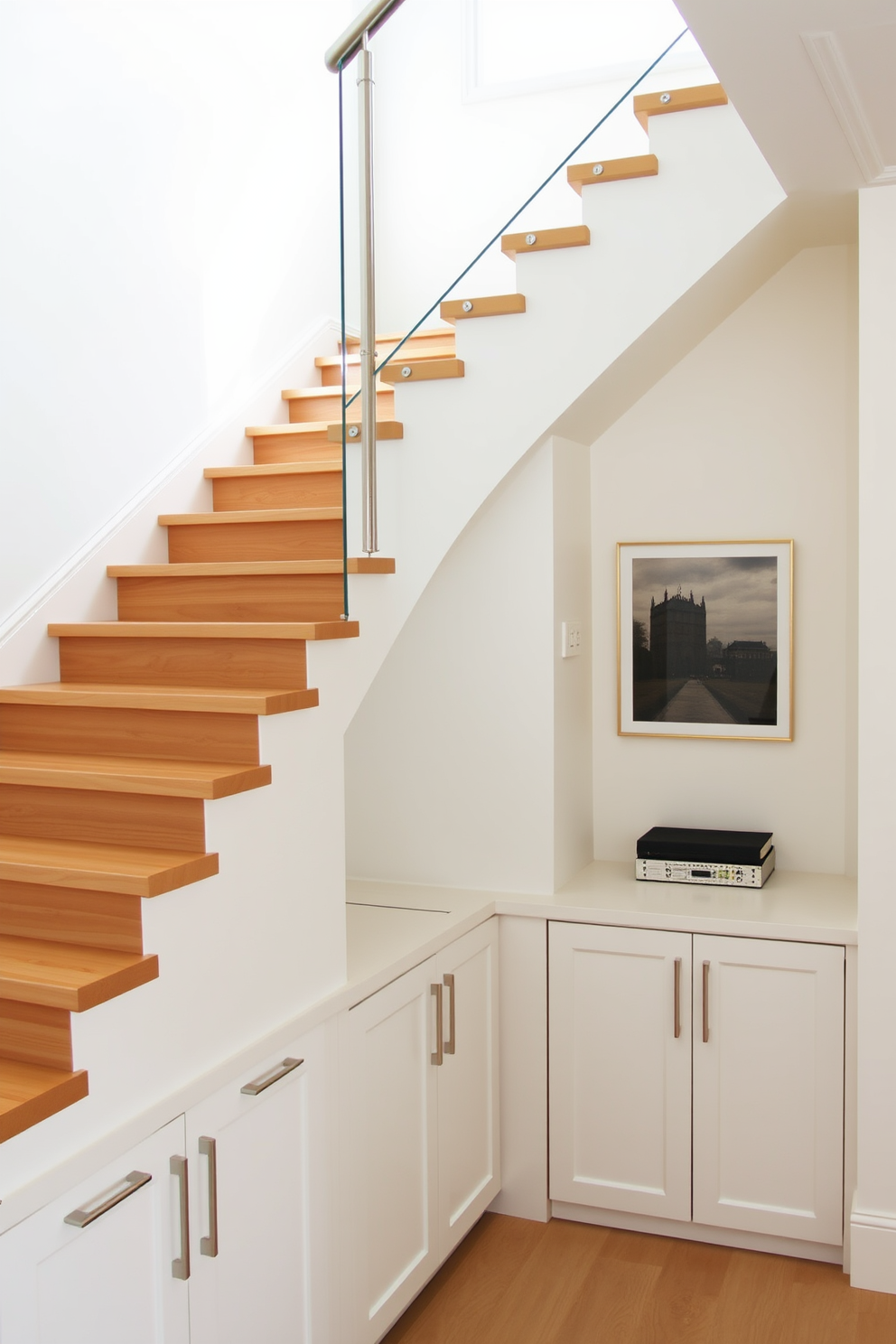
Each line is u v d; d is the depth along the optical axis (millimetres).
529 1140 2959
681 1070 2811
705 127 2576
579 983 2889
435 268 4148
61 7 2811
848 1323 2490
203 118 3389
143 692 2221
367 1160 2301
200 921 1821
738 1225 2789
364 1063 2291
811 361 3135
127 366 3059
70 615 2785
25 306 2697
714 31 1767
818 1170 2717
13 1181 1438
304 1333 2086
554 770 2996
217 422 3441
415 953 2477
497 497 3004
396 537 2697
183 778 1853
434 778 3117
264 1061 1950
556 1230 2926
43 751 2289
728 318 3197
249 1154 1920
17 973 1608
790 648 3182
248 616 2656
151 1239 1675
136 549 3037
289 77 3855
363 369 2518
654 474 3289
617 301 2629
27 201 2703
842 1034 2678
